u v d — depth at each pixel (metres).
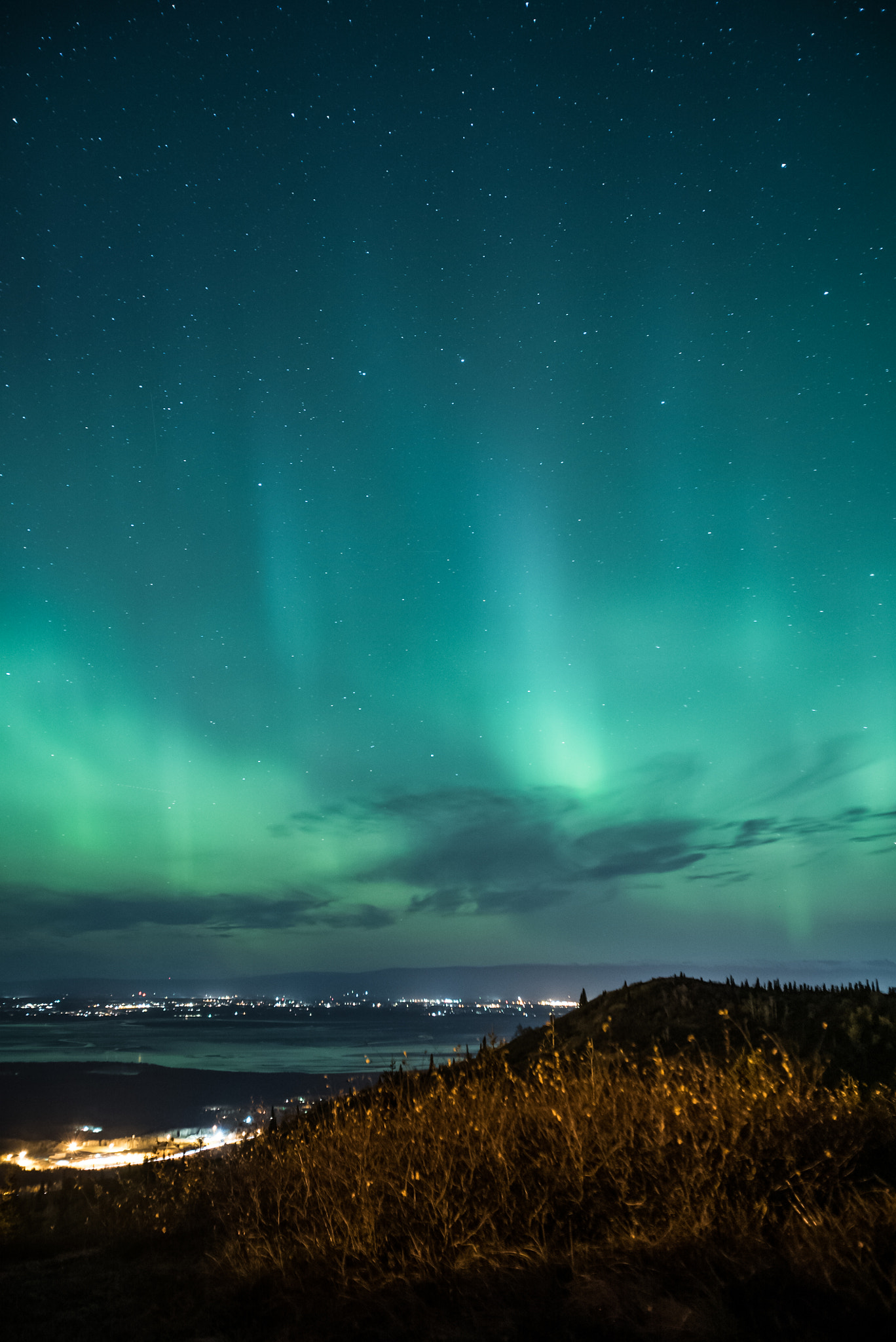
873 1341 3.72
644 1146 5.66
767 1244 4.51
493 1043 10.80
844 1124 5.79
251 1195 7.34
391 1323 4.63
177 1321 5.38
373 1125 7.26
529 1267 4.88
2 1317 5.75
